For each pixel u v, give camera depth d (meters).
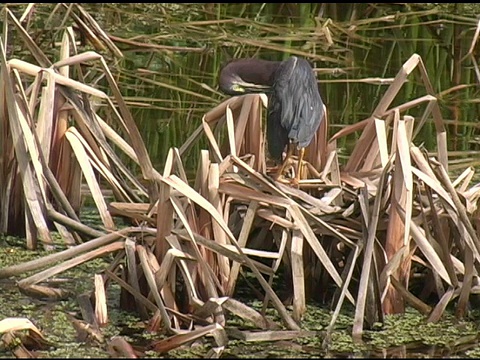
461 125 16.78
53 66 11.53
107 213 11.03
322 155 11.34
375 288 9.66
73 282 10.57
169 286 9.45
